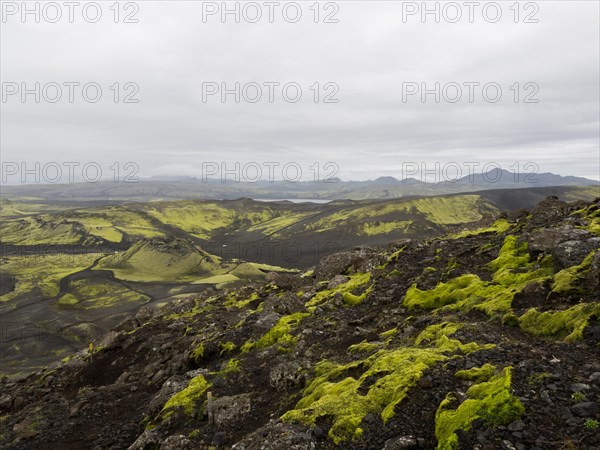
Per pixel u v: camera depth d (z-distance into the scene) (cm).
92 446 1641
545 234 2206
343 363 1617
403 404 1094
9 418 2144
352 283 3019
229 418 1403
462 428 909
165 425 1508
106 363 2875
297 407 1367
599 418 851
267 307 2795
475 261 2536
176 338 3017
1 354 9669
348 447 1002
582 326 1252
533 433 856
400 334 1770
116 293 16988
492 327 1501
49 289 17750
